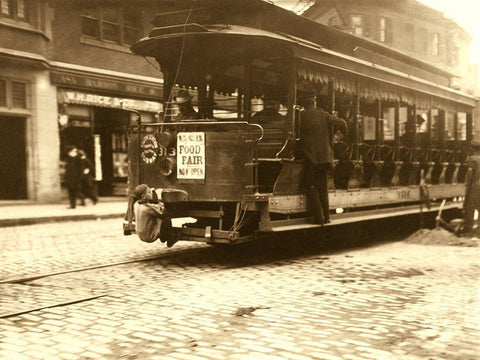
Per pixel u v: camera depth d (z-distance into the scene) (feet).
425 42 96.53
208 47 29.04
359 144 33.47
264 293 20.42
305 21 31.45
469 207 37.40
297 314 17.44
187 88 30.96
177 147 27.30
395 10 97.86
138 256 29.01
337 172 32.37
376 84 34.81
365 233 37.06
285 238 33.19
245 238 26.08
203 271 24.93
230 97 31.42
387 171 37.81
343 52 35.60
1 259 27.91
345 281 22.75
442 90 44.29
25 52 57.67
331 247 33.76
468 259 28.71
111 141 70.49
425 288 21.44
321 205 29.30
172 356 13.53
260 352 13.79
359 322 16.56
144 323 16.39
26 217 45.75
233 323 16.40
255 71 29.66
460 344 14.51
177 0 30.55
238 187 25.95
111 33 68.69
